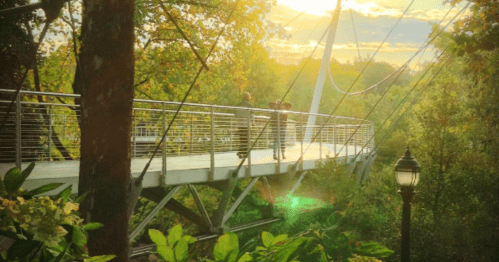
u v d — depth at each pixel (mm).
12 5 10820
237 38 16250
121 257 5051
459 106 20797
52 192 7953
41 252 2166
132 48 5035
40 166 10352
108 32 4863
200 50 16188
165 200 10461
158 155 14336
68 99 17500
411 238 11977
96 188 4934
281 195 15406
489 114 19359
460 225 13164
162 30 15875
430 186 17375
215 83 18781
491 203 15555
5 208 2076
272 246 3111
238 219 14508
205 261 2979
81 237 2225
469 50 15602
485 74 18656
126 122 5039
